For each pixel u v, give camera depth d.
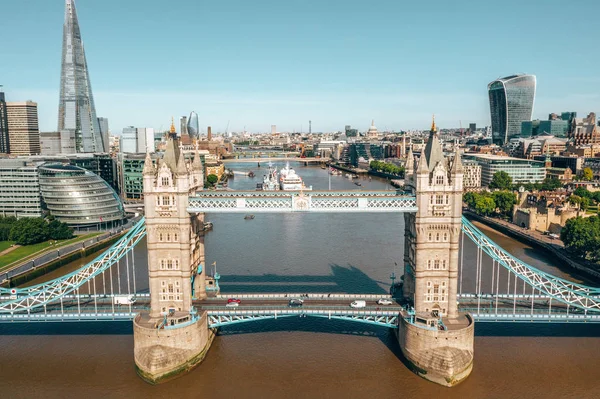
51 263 194.38
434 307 119.06
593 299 121.69
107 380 111.62
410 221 125.81
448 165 119.31
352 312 121.81
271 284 166.38
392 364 117.38
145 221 122.81
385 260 198.62
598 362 117.38
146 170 116.25
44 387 108.94
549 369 114.25
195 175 133.50
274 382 109.88
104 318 122.12
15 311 124.56
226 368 116.00
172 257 119.25
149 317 120.69
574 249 194.88
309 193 120.12
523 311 123.12
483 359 118.88
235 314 122.69
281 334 133.75
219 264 192.88
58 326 140.88
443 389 106.75
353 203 118.75
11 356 122.94
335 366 116.56
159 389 107.88
